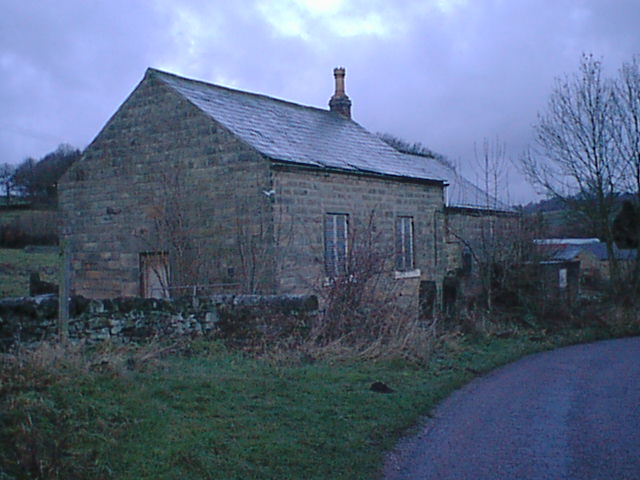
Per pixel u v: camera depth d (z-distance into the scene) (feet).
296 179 56.03
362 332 41.45
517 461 22.47
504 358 45.93
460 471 21.50
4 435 19.43
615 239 90.99
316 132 68.90
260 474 20.25
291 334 38.86
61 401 22.93
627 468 21.59
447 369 38.96
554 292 66.59
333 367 35.42
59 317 30.63
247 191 54.85
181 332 36.55
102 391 24.89
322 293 43.88
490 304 61.41
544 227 74.02
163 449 20.85
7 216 122.72
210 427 23.30
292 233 55.26
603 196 75.20
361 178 62.95
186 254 57.72
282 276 54.03
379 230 64.59
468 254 78.23
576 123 75.51
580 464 22.07
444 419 28.37
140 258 61.36
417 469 21.76
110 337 33.37
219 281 55.93
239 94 68.33
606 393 34.01
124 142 62.34
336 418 26.30
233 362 33.65
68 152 157.69
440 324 49.93
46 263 97.09
